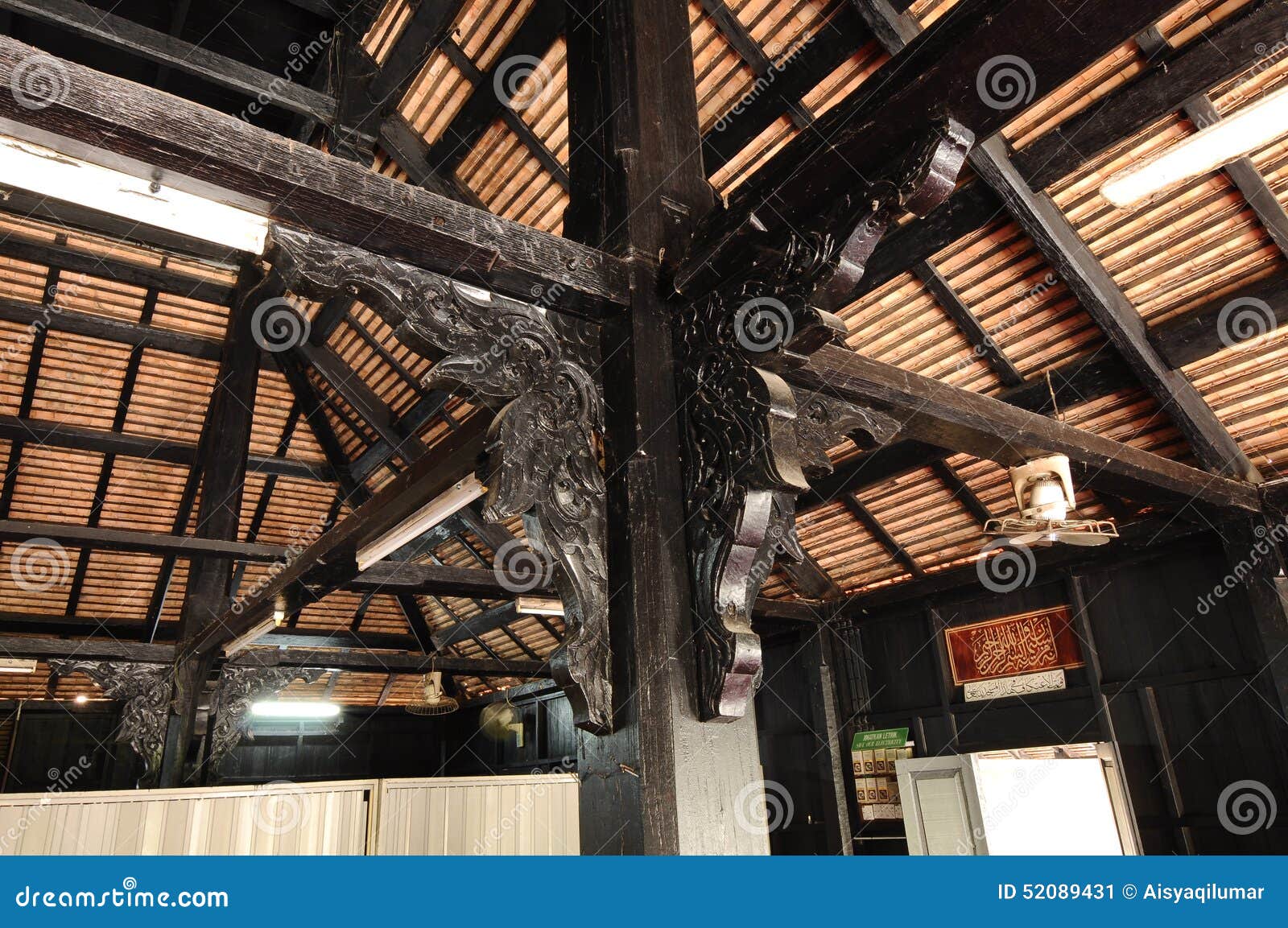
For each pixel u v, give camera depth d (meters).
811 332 2.56
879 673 9.02
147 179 2.17
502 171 6.38
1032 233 5.04
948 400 4.30
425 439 9.91
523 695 13.77
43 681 12.53
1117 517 7.07
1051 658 7.61
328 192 2.29
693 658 2.67
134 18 6.62
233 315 9.35
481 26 5.65
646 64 3.45
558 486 2.69
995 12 2.07
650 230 3.15
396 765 15.64
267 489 11.64
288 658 11.55
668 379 2.98
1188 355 5.35
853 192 2.46
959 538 7.97
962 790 4.34
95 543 7.95
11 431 9.72
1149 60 4.34
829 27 4.73
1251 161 4.64
